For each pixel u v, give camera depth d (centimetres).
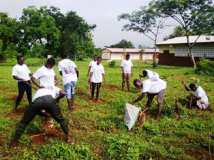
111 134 942
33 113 804
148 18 4525
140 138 934
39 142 845
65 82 1204
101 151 823
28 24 5075
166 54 5219
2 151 779
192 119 1177
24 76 1146
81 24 6769
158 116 1135
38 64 4925
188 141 947
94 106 1311
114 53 9156
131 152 793
